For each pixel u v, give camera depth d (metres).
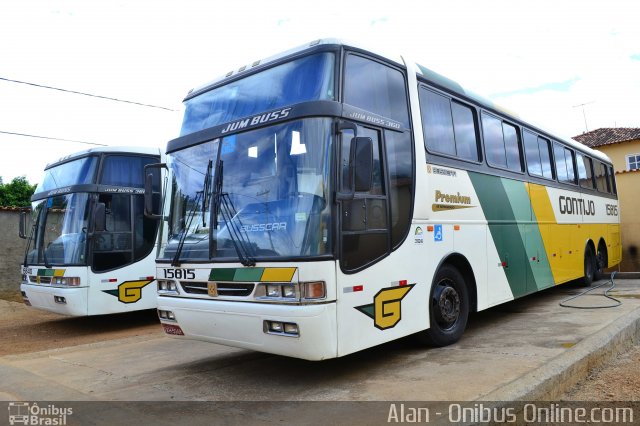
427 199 6.07
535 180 9.30
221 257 5.13
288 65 5.34
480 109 7.72
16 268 15.04
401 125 5.84
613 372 5.55
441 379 4.88
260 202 5.02
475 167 7.29
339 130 4.81
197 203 5.61
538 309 9.14
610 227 14.22
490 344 6.37
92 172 9.45
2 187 24.59
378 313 5.11
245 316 4.82
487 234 7.39
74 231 9.34
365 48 5.50
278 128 5.09
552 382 4.64
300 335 4.47
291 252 4.64
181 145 6.02
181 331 5.58
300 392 4.81
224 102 5.83
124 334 9.34
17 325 10.91
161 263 5.79
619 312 8.20
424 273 5.90
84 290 8.99
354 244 4.88
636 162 24.33
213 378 5.50
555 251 9.92
